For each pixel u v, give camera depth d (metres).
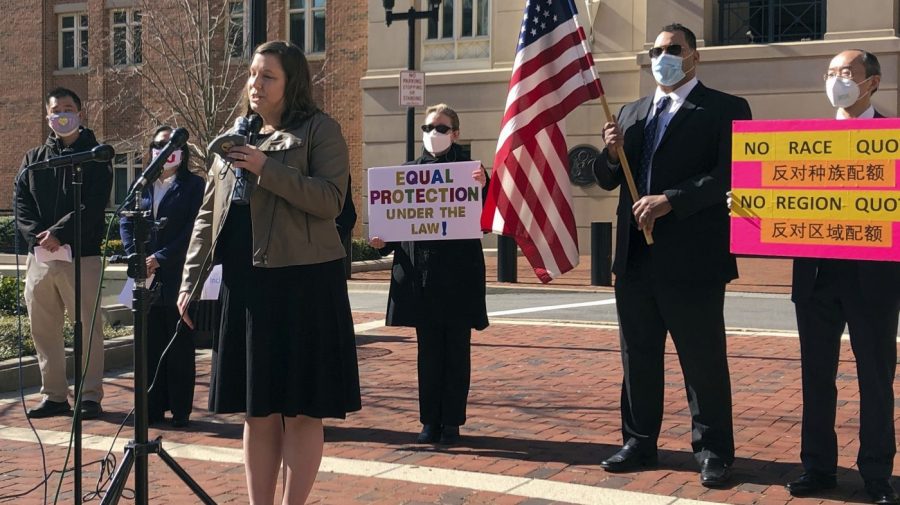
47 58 31.41
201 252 4.88
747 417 7.25
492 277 18.95
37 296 7.55
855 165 5.11
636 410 5.98
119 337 10.35
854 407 7.46
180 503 5.45
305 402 4.55
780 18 22.12
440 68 25.48
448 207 6.64
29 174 7.60
